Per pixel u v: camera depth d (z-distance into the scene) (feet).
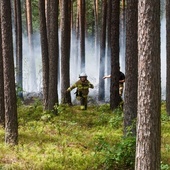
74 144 34.09
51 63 49.32
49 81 49.55
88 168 27.89
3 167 27.25
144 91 20.68
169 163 28.99
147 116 20.90
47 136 36.81
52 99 49.29
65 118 46.32
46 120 44.45
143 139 21.22
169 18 47.96
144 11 19.95
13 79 33.27
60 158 29.78
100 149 29.76
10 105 33.27
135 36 34.14
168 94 48.70
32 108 53.78
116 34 52.49
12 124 33.40
